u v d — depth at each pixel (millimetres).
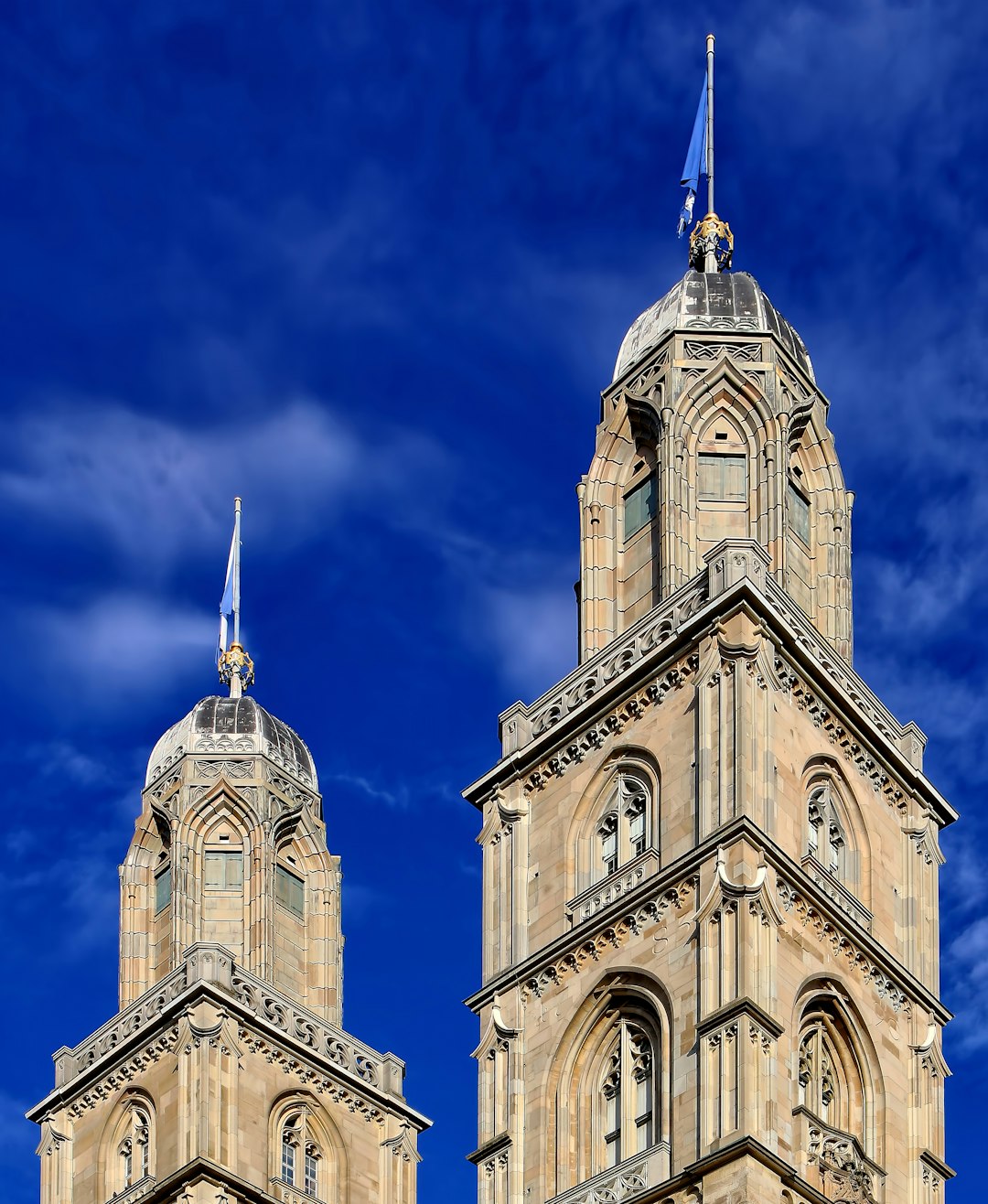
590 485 74625
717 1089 59875
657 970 63375
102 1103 79500
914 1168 64250
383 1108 81688
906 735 70625
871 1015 65000
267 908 84812
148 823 87312
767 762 64688
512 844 69250
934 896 69188
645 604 72000
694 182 82562
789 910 63438
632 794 67312
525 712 71375
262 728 88875
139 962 84750
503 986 67062
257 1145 77062
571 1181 63250
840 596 73188
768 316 75812
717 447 73062
